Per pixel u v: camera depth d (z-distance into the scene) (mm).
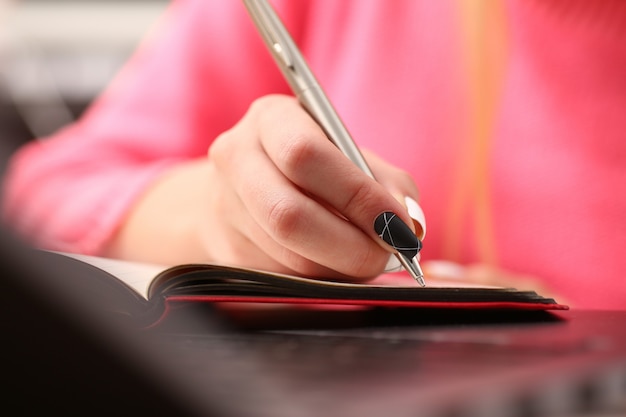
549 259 815
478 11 894
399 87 987
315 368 215
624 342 285
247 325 352
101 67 1441
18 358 126
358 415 156
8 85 1358
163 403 134
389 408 163
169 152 984
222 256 498
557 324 361
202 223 556
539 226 823
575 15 831
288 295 358
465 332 327
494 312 406
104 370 131
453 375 205
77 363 129
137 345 135
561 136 830
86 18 1447
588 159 809
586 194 801
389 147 972
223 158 452
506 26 879
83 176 869
